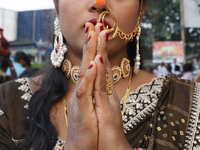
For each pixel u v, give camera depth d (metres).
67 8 1.00
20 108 1.15
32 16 4.65
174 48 5.10
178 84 1.22
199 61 5.09
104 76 0.79
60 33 1.16
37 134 1.04
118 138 0.81
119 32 1.01
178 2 5.52
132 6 1.03
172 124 1.06
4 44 3.30
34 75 1.35
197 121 1.08
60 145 1.01
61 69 1.18
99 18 0.94
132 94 1.14
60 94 1.12
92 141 0.80
